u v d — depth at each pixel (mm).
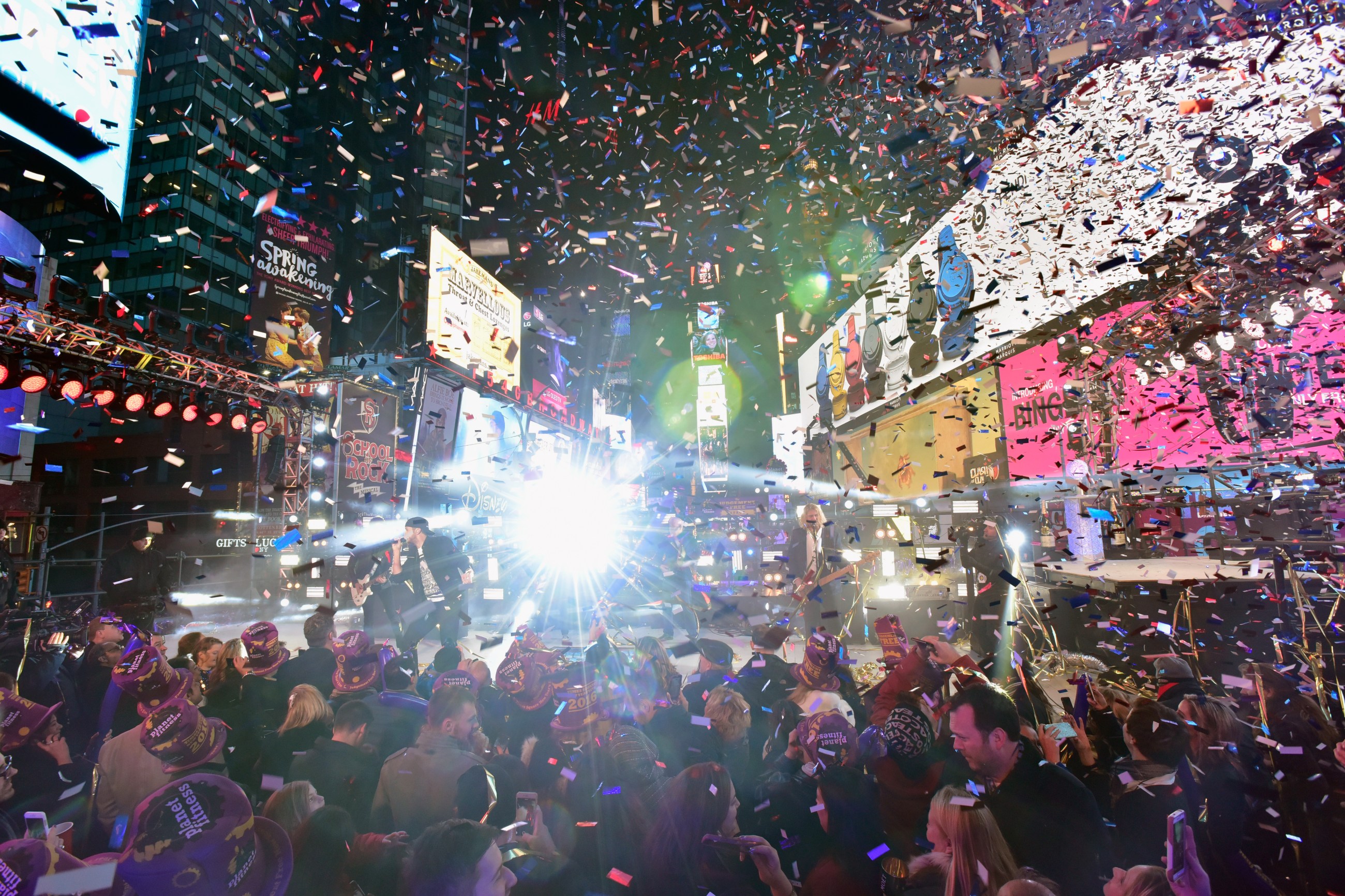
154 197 40969
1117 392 9055
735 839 2070
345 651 3367
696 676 4172
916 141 5324
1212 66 7414
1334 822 2447
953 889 1668
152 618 10078
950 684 3566
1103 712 2799
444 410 20422
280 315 15180
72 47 16688
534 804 2459
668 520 16281
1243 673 3111
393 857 1799
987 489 11805
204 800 1291
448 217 49375
